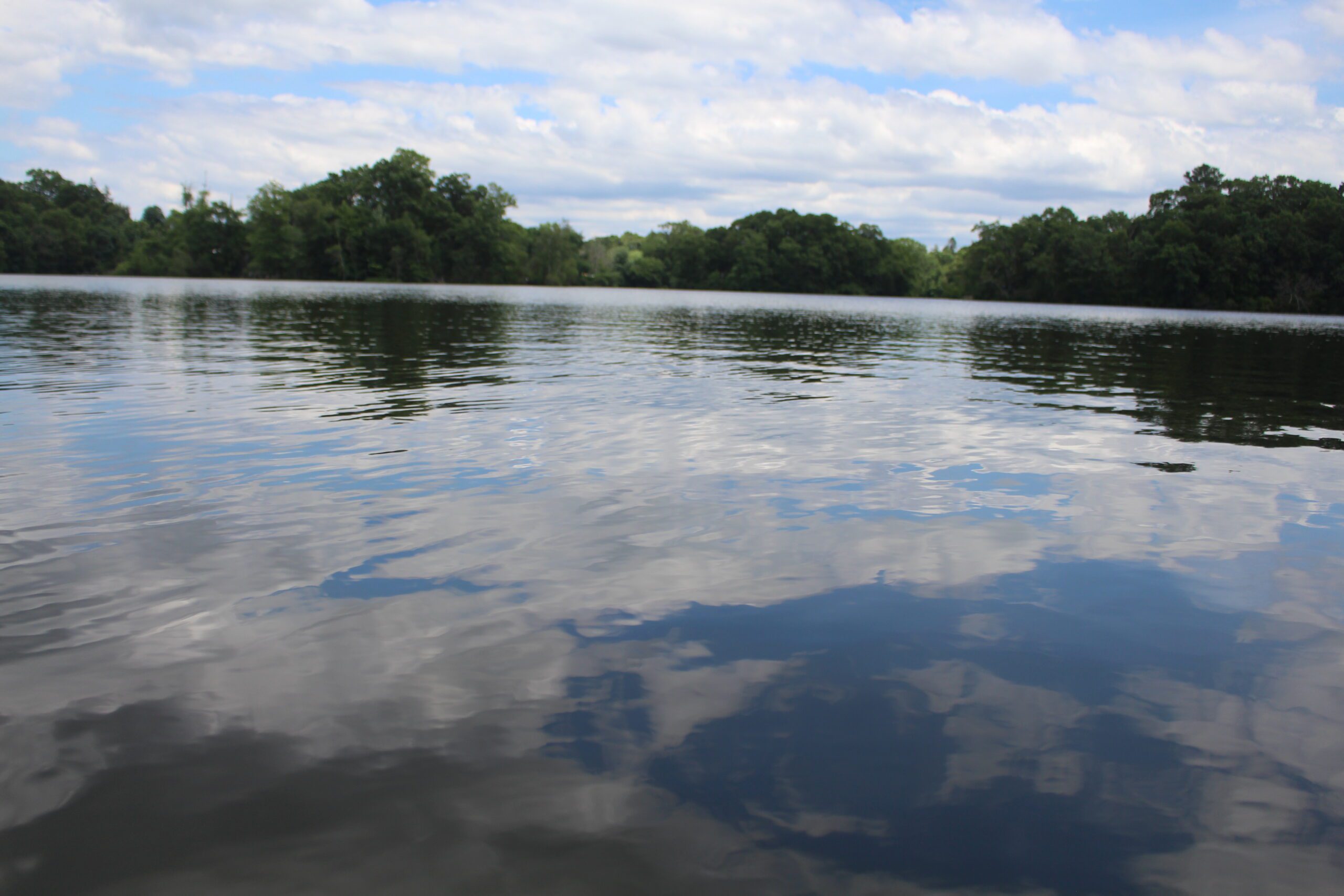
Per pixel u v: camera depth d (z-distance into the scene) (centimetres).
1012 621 287
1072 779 197
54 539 349
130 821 175
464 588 306
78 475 459
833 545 362
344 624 273
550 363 1114
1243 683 245
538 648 259
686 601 299
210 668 241
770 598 303
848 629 278
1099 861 169
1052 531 391
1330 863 169
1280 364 1381
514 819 178
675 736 212
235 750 201
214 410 678
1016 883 162
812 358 1295
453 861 165
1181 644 271
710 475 486
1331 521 413
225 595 295
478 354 1227
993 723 221
